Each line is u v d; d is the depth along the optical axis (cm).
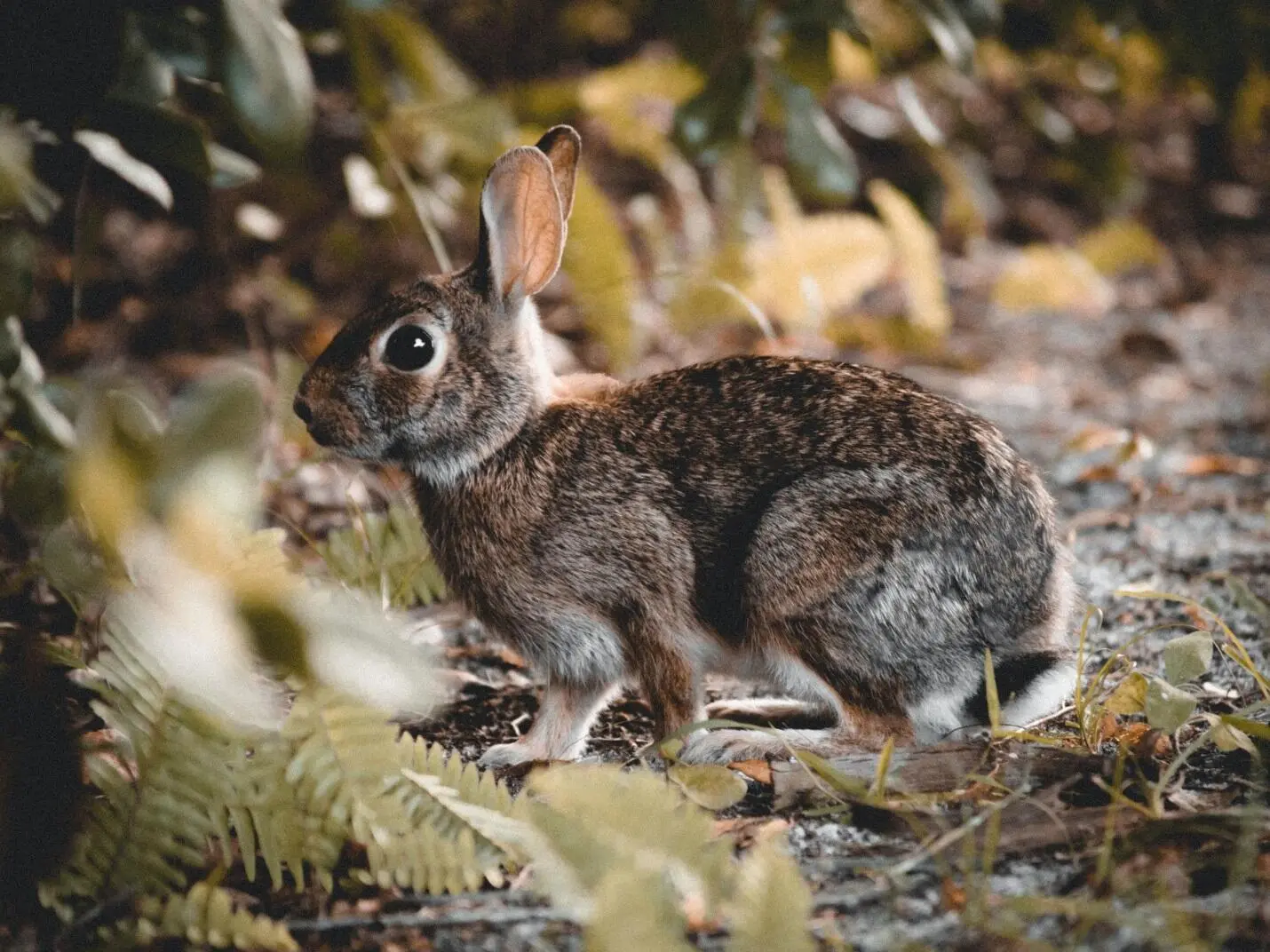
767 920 366
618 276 971
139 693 439
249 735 444
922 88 1597
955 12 879
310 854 441
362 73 989
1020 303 1324
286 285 1105
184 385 958
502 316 596
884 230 1115
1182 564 764
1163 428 1041
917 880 435
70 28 594
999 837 455
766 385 589
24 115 608
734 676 604
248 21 504
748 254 1095
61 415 620
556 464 588
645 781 421
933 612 545
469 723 611
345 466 845
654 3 997
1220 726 489
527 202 595
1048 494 582
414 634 670
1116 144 1445
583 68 1516
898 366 1163
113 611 443
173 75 662
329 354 599
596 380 640
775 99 978
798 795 493
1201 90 1268
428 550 662
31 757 432
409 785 450
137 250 1098
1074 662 564
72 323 766
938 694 551
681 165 1225
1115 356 1230
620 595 578
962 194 1452
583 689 593
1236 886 412
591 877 402
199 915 405
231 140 943
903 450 554
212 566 311
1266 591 713
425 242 1171
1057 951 390
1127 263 1407
